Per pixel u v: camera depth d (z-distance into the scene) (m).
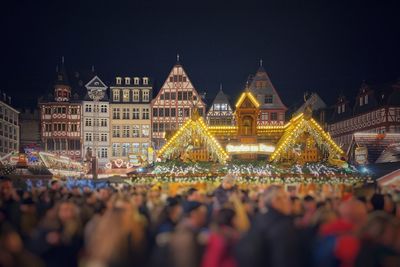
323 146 28.66
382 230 6.64
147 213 11.06
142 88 89.81
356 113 82.75
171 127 87.94
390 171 25.69
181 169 27.31
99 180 27.70
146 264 7.43
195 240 6.66
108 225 6.60
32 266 6.59
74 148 88.44
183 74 88.44
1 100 78.75
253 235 6.89
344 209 7.69
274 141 32.81
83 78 96.81
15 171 33.88
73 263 8.07
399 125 73.06
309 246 7.01
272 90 88.06
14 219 10.57
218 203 11.63
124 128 88.81
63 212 8.76
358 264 6.19
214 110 87.25
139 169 28.66
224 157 28.17
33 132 94.62
